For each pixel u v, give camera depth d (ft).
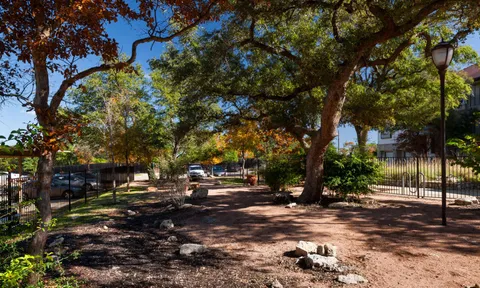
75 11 13.65
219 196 46.96
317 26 36.04
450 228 23.45
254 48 39.34
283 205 36.01
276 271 16.12
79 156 106.93
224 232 25.12
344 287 13.79
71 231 27.25
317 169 36.70
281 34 37.37
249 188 59.62
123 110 59.21
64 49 14.82
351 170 36.22
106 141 61.93
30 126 10.76
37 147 12.55
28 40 13.53
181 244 22.39
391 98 49.96
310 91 41.11
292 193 48.01
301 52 34.09
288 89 42.16
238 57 40.78
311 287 13.92
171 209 37.55
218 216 31.65
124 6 16.58
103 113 57.26
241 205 37.63
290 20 34.65
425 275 14.88
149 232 26.58
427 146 88.84
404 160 53.57
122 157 68.80
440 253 17.88
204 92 40.75
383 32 27.99
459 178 48.67
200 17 19.08
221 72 38.34
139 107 74.18
